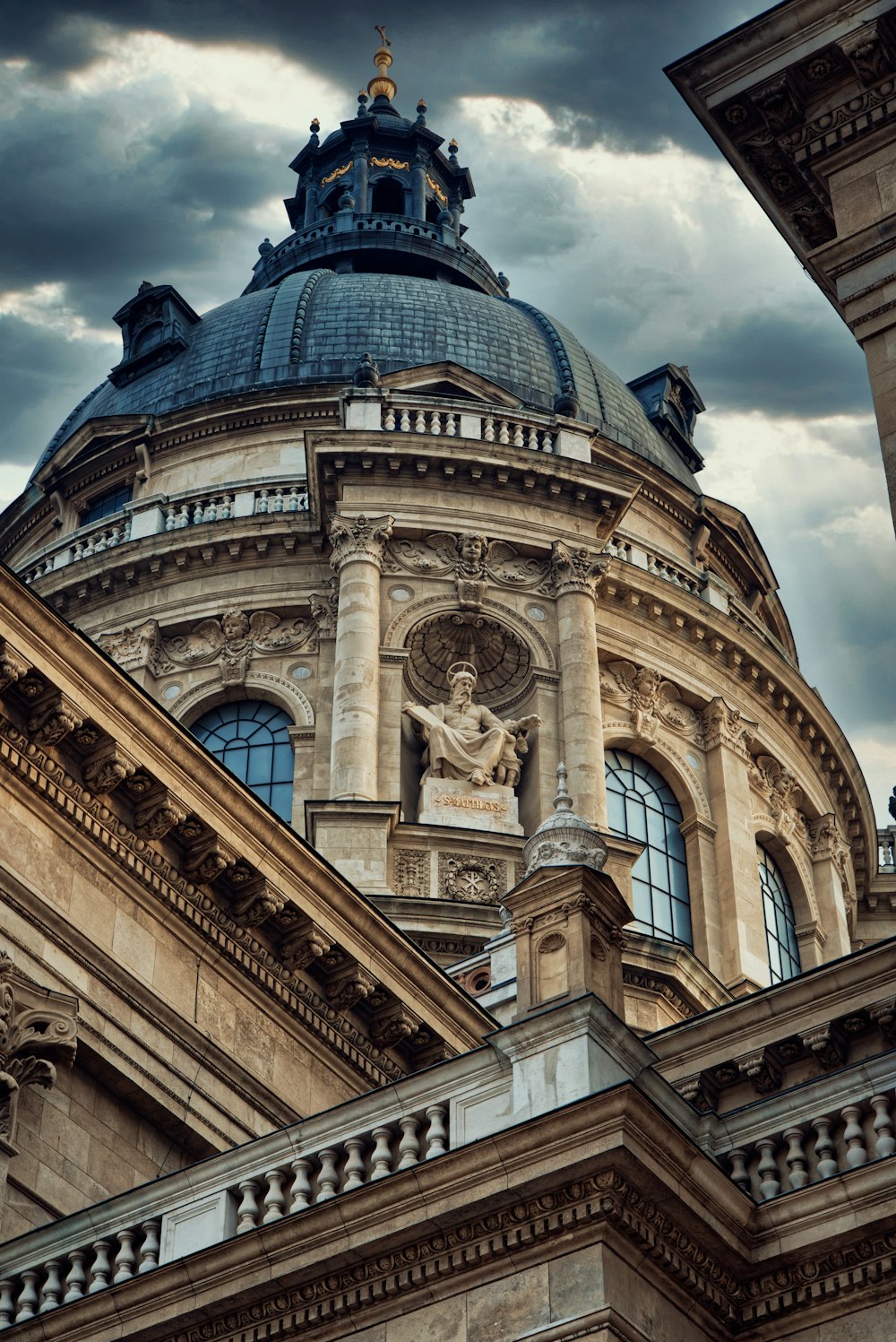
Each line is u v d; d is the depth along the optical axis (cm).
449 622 5638
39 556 6184
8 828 2884
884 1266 2164
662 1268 2159
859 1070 2289
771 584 6912
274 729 5672
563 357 6756
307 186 7994
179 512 6072
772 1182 2272
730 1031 2597
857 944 6488
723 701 5941
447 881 5041
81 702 2944
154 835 3055
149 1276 2306
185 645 5806
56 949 2886
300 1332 2231
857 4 2622
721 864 5681
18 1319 2423
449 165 8031
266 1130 3105
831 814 6191
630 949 4956
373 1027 3334
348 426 5888
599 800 5334
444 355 6569
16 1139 2730
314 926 3203
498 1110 2284
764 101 2672
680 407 7231
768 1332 2203
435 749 5325
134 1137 2933
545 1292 2111
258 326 6725
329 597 5753
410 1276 2189
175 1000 3041
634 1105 2128
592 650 5625
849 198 2658
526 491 5803
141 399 6681
